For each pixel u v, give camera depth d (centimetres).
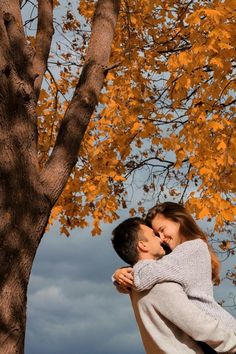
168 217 342
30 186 439
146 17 830
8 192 431
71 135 480
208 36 557
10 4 476
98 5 552
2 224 425
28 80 457
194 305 295
